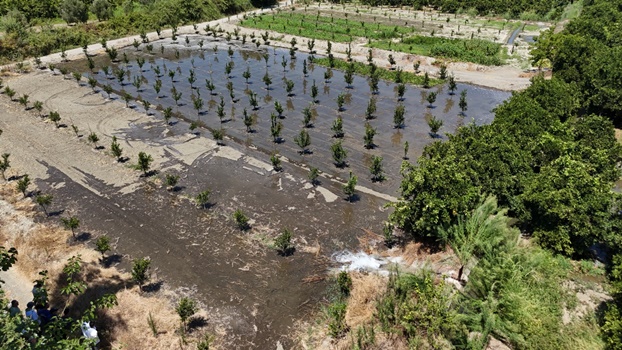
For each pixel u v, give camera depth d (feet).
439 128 95.25
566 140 70.18
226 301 50.62
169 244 59.98
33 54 148.15
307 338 45.73
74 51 153.38
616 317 42.24
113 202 69.15
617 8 182.39
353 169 79.00
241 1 226.38
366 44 156.56
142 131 93.35
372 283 51.13
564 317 48.26
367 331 45.06
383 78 126.52
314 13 216.74
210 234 61.87
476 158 64.28
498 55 144.46
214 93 115.14
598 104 94.27
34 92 115.24
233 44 164.45
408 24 192.24
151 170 78.02
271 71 132.98
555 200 55.26
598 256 59.31
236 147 86.69
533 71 129.80
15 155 82.89
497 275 47.37
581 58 103.60
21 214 65.46
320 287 52.70
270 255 57.88
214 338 45.62
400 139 90.38
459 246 54.24
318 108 105.50
